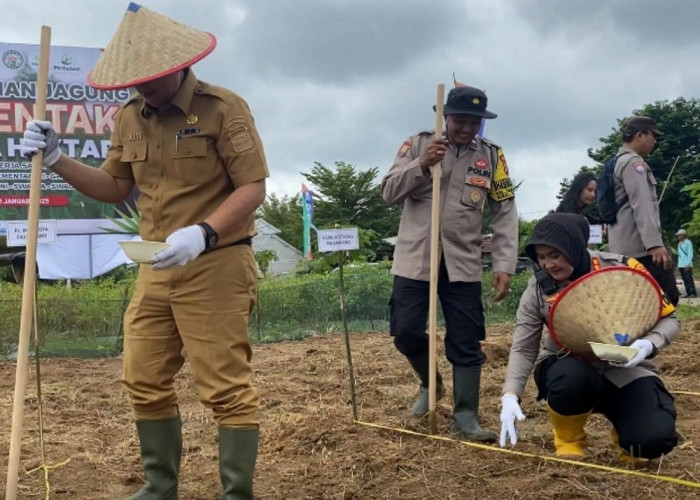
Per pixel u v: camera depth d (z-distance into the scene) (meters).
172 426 3.52
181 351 3.46
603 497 3.58
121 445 4.86
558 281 3.92
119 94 16.95
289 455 4.42
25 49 16.45
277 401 6.04
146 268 3.38
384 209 46.84
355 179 46.81
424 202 4.95
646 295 3.78
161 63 3.07
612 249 6.26
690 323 10.53
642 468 4.03
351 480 3.95
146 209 3.35
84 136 16.73
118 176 3.56
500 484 3.81
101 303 10.62
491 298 13.00
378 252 30.55
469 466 4.07
